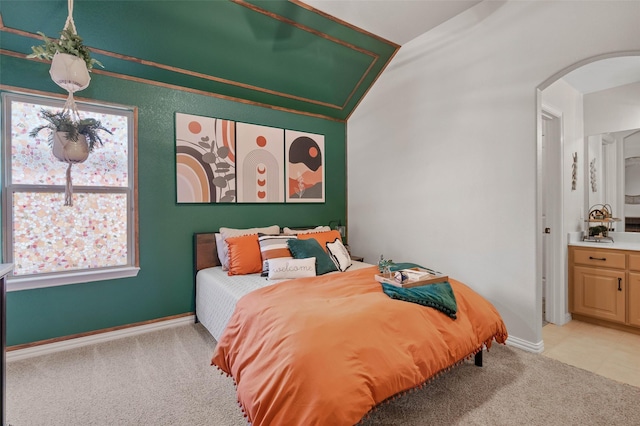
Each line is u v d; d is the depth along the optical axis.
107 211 2.80
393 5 2.84
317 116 4.16
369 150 4.06
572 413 1.77
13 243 2.44
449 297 2.04
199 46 2.87
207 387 2.05
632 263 2.86
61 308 2.59
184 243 3.18
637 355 2.48
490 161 2.75
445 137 3.12
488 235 2.77
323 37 3.22
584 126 3.55
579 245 3.20
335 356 1.39
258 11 2.78
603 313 3.04
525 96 2.52
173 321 3.11
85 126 2.31
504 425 1.67
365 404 1.32
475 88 2.86
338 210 4.40
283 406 1.27
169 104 3.07
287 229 3.67
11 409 1.83
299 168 3.99
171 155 3.08
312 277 2.52
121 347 2.64
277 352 1.45
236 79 3.29
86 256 2.72
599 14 2.15
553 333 2.94
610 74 3.10
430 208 3.28
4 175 2.39
